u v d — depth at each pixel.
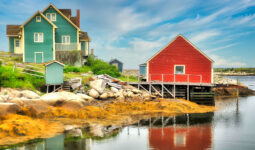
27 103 15.36
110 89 24.14
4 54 35.03
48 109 15.91
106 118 16.30
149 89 26.23
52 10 35.53
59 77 20.45
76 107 16.95
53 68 20.16
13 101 14.93
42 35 32.50
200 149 10.51
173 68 27.86
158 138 12.02
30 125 12.50
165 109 20.38
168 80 27.88
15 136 11.32
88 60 37.94
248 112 20.88
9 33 37.88
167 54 28.03
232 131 13.80
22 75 20.20
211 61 27.08
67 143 10.72
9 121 12.48
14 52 38.06
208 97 25.09
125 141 11.37
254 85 73.94
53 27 32.62
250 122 16.41
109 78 27.39
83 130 13.02
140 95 23.48
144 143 11.12
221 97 36.81
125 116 17.30
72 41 35.81
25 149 9.68
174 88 25.81
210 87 26.19
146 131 13.33
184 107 21.27
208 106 24.16
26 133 11.73
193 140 11.80
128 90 24.23
